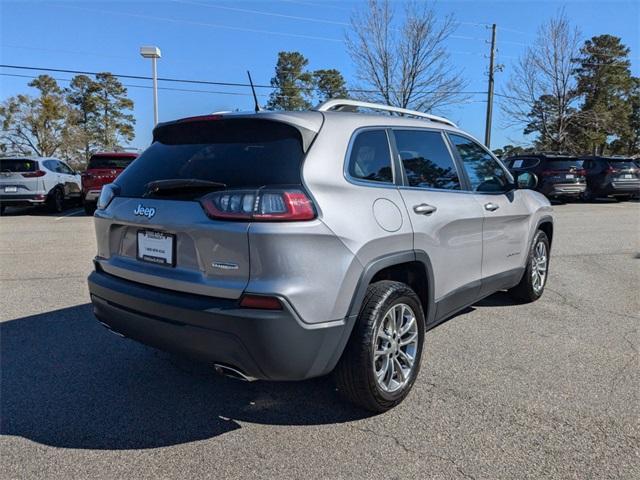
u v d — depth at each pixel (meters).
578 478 2.60
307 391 3.56
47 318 5.09
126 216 3.12
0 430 3.04
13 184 14.55
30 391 3.54
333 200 2.83
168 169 3.13
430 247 3.50
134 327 3.08
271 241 2.57
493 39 29.62
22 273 7.05
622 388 3.58
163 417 3.21
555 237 10.38
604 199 20.81
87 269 7.32
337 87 48.28
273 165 2.80
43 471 2.65
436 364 3.99
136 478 2.60
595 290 6.21
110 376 3.79
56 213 15.62
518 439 2.95
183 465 2.71
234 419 3.19
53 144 53.88
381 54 23.48
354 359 2.98
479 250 4.25
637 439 2.95
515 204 4.91
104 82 62.88
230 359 2.69
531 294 5.54
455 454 2.80
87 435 2.99
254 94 3.78
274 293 2.55
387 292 3.09
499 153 42.62
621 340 4.52
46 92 57.53
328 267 2.72
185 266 2.84
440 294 3.74
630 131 54.66
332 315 2.76
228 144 3.02
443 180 3.92
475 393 3.51
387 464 2.71
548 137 34.09
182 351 2.88
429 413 3.24
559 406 3.33
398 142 3.53
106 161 14.94
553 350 4.29
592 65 43.88
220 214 2.66
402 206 3.30
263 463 2.72
